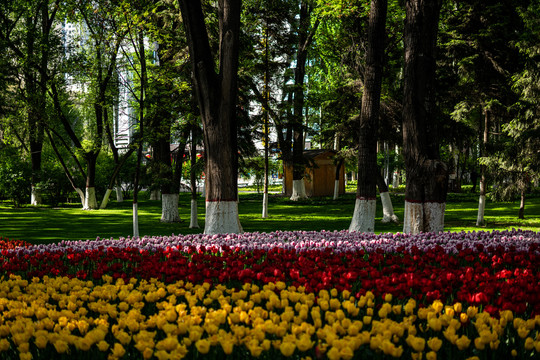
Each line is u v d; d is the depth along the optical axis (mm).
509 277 6488
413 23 13109
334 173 46594
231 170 14508
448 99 25516
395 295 5270
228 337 3836
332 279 6086
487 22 25016
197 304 5715
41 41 28828
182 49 20875
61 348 3746
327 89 36406
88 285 6133
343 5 23266
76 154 33312
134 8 18312
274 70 27469
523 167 22156
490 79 25281
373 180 15805
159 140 22406
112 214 28297
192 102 20812
